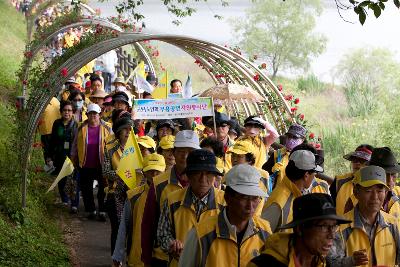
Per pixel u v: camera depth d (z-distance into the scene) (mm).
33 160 13023
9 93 17906
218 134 10273
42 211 11523
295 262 4543
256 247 5352
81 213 12273
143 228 6734
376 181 5875
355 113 24797
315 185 7055
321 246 4492
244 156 8383
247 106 14461
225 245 5320
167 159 7934
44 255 9438
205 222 5398
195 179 6125
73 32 20047
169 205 6246
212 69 14008
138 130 11602
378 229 6016
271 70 33219
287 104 12648
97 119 11820
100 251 10398
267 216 6379
